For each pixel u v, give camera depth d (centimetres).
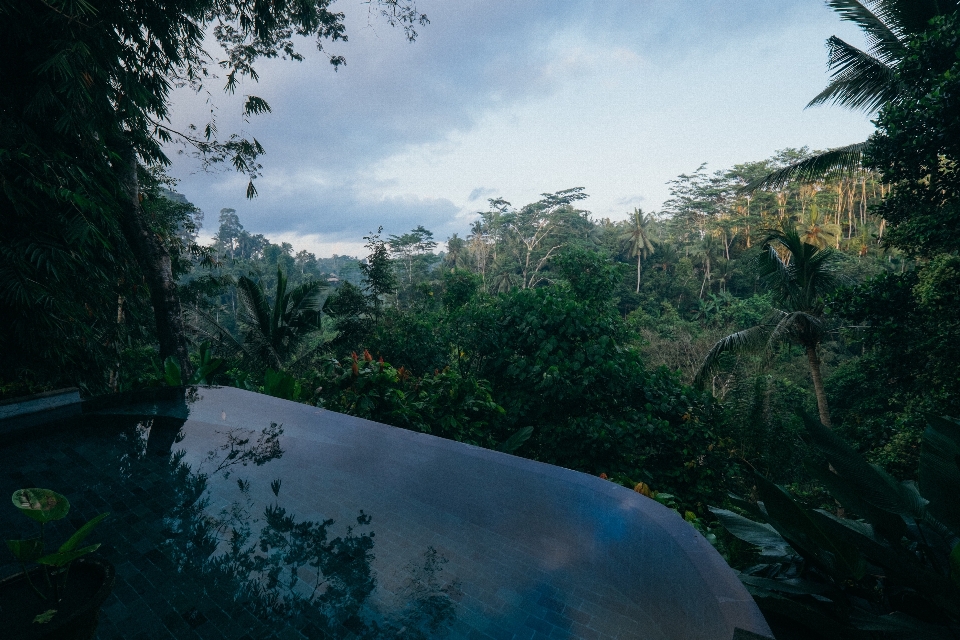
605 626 129
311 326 1689
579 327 906
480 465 233
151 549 168
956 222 746
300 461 242
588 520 182
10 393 327
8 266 431
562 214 7681
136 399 340
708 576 139
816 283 1217
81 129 534
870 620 148
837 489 168
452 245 7806
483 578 151
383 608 138
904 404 1091
